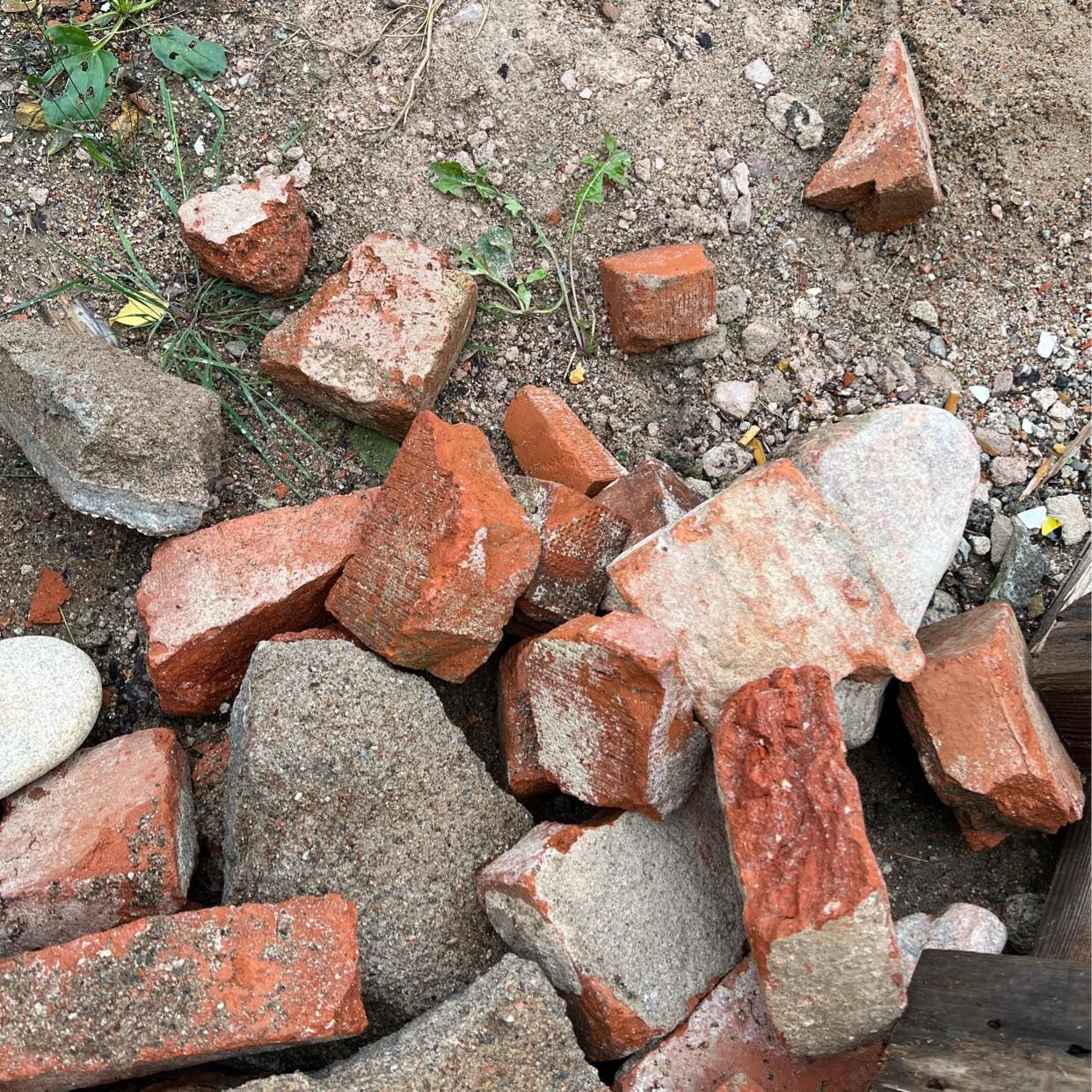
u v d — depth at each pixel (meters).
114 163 0.73
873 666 0.55
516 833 0.59
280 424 0.72
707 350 0.74
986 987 0.48
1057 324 0.76
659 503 0.64
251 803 0.56
